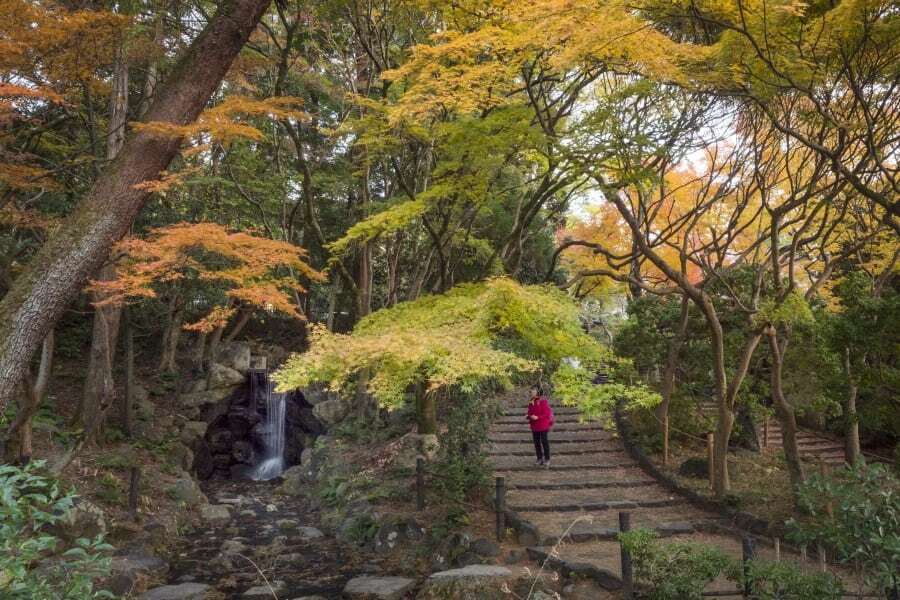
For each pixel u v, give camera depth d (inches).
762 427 642.8
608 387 281.9
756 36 270.2
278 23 512.7
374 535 431.8
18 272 459.5
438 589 323.3
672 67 267.6
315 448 657.6
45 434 509.4
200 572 392.2
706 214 509.4
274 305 311.3
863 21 263.3
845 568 314.7
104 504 437.7
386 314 346.9
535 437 525.7
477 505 431.5
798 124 366.6
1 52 277.0
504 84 344.8
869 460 538.3
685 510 437.4
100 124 498.3
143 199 262.2
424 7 366.3
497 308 278.1
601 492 472.1
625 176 346.0
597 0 243.9
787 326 436.8
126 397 595.2
